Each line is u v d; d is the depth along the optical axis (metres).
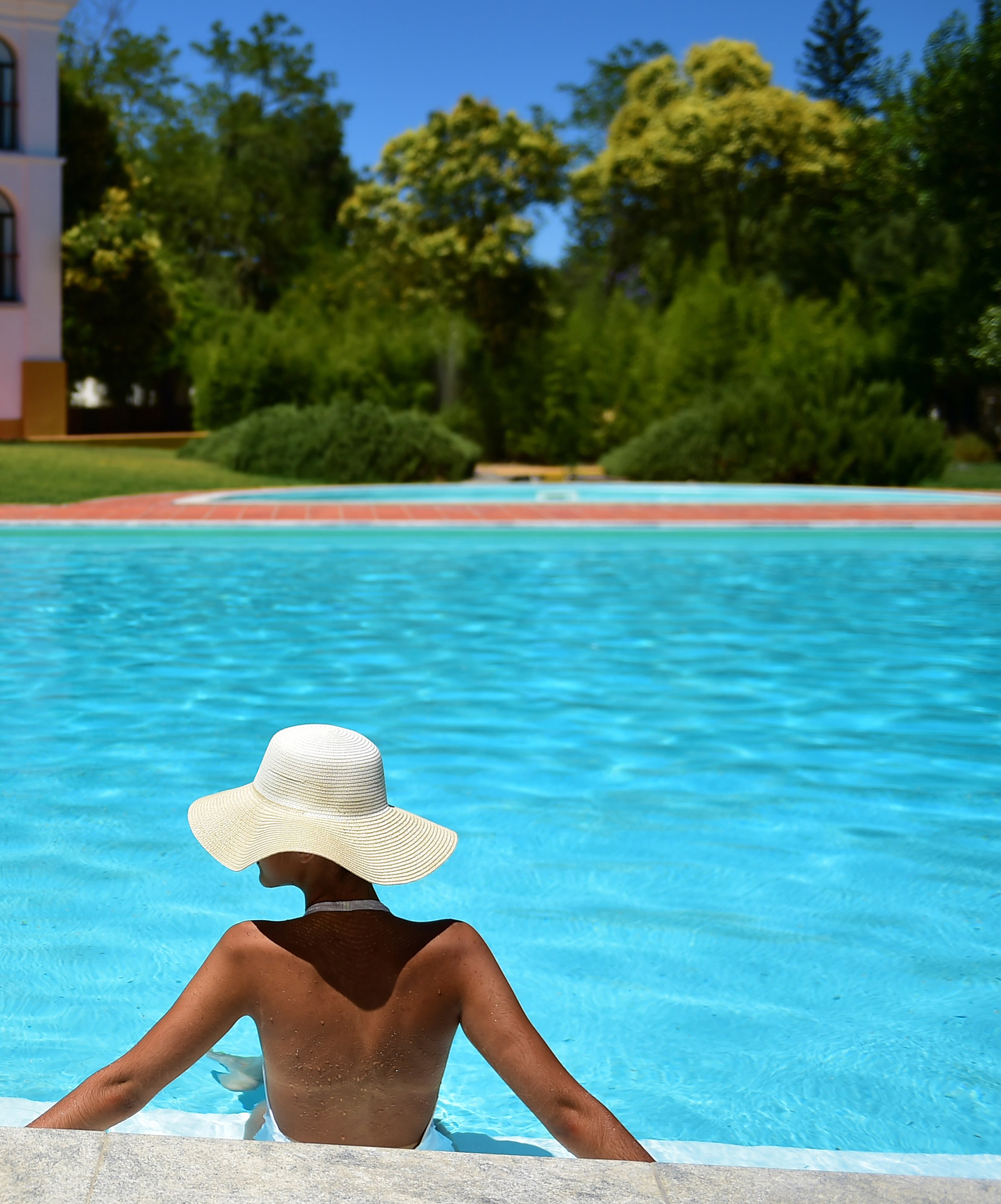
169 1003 3.20
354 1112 1.87
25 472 19.14
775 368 26.14
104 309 31.33
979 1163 2.23
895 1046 3.02
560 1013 3.20
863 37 50.41
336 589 10.65
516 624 9.14
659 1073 2.89
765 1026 3.13
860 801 5.09
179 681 7.14
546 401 29.67
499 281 36.28
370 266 37.81
